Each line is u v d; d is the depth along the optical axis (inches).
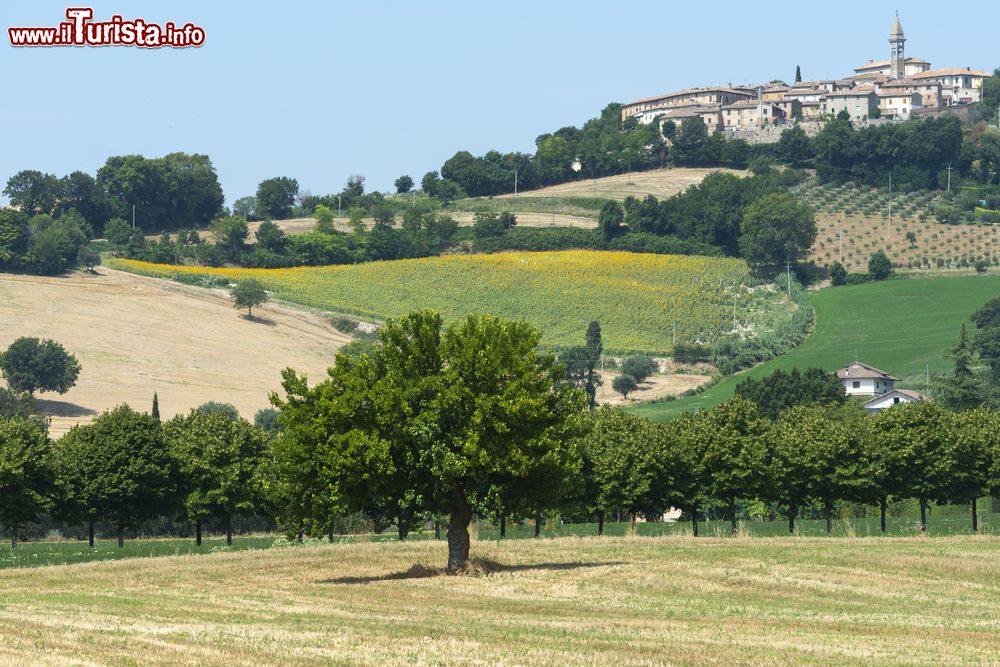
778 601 4800.7
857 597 4913.9
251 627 4033.0
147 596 4921.3
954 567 5649.6
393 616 4338.1
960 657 3582.7
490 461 5762.8
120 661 3447.3
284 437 5890.8
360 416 5851.4
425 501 5861.2
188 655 3538.4
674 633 3981.3
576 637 3880.4
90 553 7785.4
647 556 6220.5
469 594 4987.7
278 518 6023.6
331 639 3799.2
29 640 3747.5
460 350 5900.6
